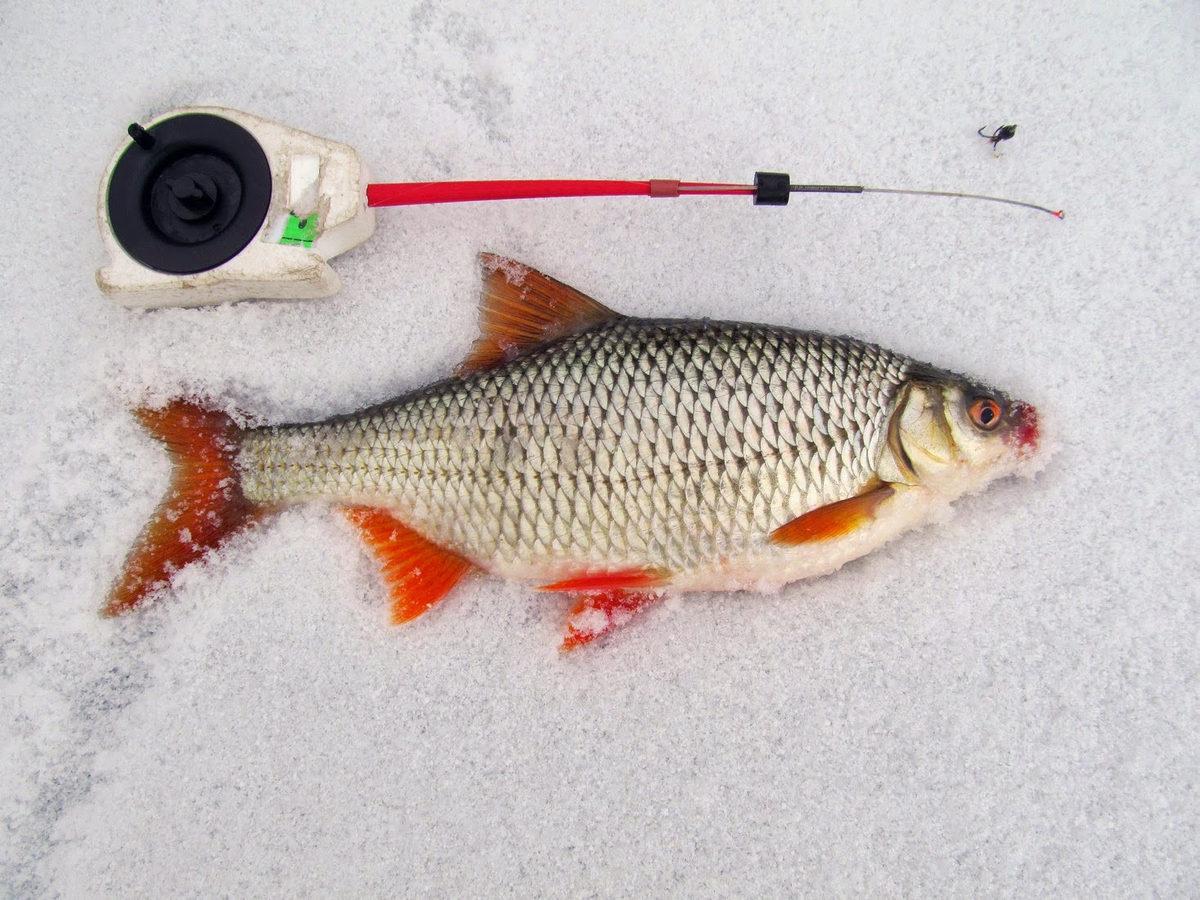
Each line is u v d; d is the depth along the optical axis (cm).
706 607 33
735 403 30
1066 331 34
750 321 34
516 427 31
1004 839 32
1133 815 32
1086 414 34
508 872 32
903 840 32
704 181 35
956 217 35
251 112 34
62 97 34
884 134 35
